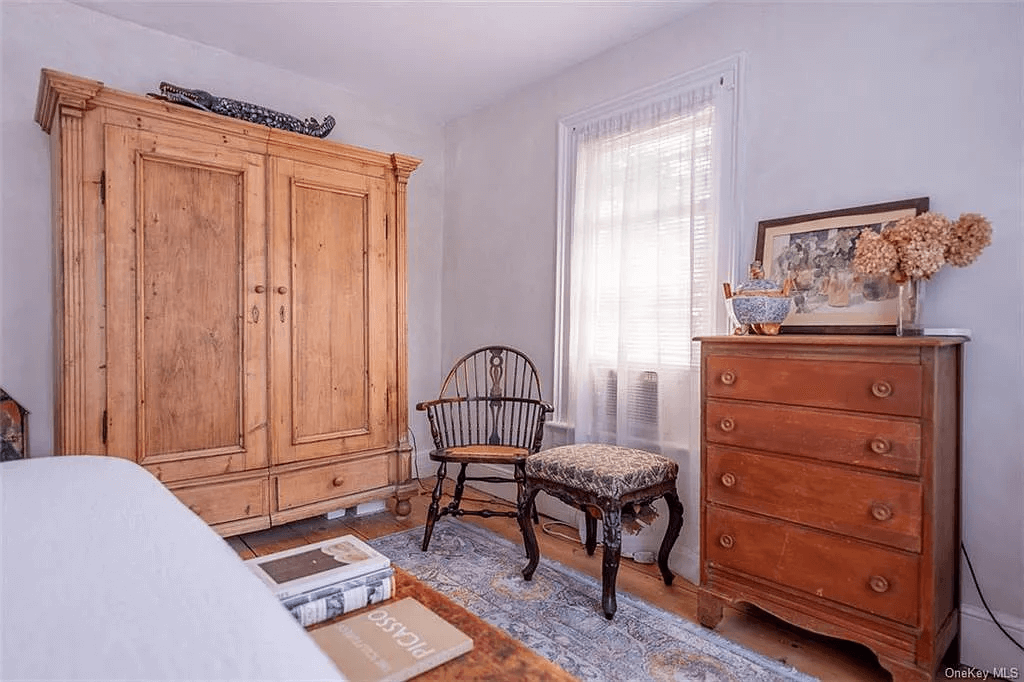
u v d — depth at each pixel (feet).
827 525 5.38
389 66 10.16
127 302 7.08
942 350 5.05
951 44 5.92
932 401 4.80
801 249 6.94
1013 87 5.56
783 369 5.70
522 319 10.96
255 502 8.05
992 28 5.68
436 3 8.16
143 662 1.67
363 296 9.29
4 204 7.70
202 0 8.11
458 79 10.61
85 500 3.20
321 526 9.43
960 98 5.87
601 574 7.72
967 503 5.80
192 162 7.55
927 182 6.08
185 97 7.64
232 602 2.13
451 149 12.64
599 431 9.14
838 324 6.55
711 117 7.86
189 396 7.58
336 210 8.98
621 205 8.95
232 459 7.88
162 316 7.37
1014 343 5.55
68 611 1.95
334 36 9.15
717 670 5.49
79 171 6.72
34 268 7.89
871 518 5.12
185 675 1.63
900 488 4.96
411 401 12.35
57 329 7.02
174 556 2.51
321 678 1.74
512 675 2.86
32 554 2.42
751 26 7.54
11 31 7.74
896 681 4.97
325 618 3.33
